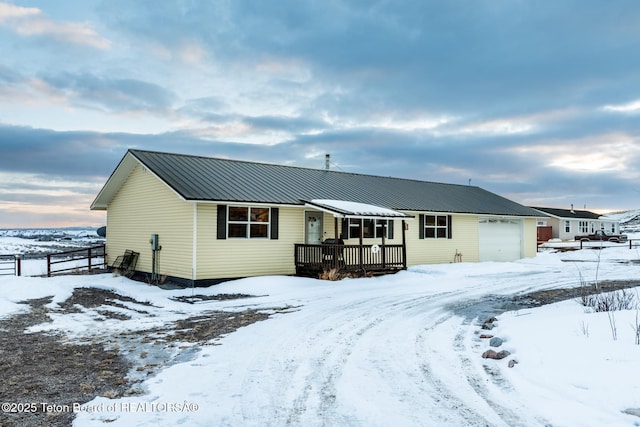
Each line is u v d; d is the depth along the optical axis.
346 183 22.61
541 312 9.71
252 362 6.78
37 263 24.64
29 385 5.84
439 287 15.27
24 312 11.35
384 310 11.07
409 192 24.20
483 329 8.98
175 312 11.32
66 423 4.67
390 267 18.72
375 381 5.89
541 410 4.82
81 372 6.38
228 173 18.69
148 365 6.70
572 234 54.72
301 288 14.82
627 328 7.15
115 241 20.55
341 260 17.05
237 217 16.28
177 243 16.11
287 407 5.07
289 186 19.17
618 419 4.44
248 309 11.51
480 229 24.95
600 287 14.62
